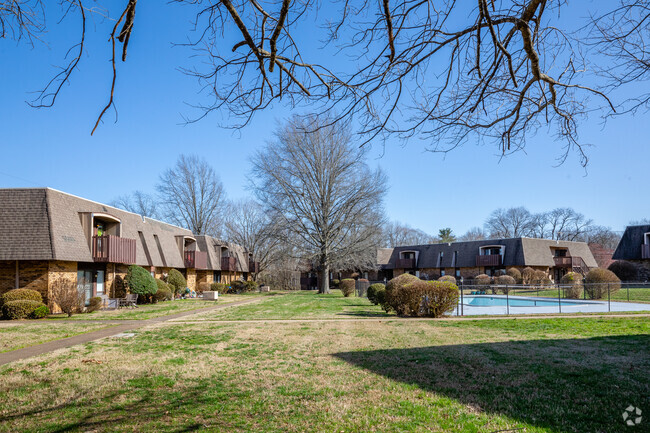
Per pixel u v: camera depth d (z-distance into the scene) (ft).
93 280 76.84
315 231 137.08
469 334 41.29
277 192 131.44
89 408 19.88
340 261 131.34
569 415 18.06
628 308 68.54
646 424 16.92
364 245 130.00
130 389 22.91
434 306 56.54
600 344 35.04
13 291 60.54
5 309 57.98
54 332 45.37
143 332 44.96
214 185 192.44
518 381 23.52
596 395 20.88
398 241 313.12
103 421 18.11
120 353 33.14
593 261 182.09
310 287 203.51
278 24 10.27
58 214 68.49
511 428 16.57
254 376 25.40
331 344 35.96
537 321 51.57
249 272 185.68
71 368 28.19
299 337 40.09
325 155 131.85
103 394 22.09
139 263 92.17
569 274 113.39
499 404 19.58
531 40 11.66
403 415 18.34
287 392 21.99
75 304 63.62
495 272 159.53
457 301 57.67
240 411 19.20
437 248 181.16
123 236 87.04
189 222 189.06
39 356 32.55
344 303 88.28
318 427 17.12
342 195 132.05
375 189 130.00
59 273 67.26
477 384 23.06
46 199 67.36
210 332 44.32
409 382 23.56
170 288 100.89
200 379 24.84
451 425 17.02
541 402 19.84
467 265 167.63
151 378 25.20
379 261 189.67
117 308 76.18
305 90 12.82
